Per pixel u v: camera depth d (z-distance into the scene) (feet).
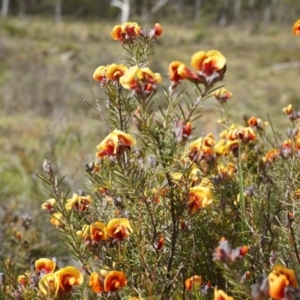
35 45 29.45
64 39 34.76
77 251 3.05
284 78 26.14
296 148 3.25
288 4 65.92
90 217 3.17
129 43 3.09
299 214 3.14
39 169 7.25
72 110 13.79
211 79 2.80
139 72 2.84
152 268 3.01
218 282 3.11
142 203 2.99
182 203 2.96
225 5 63.52
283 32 52.39
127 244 3.08
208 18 59.93
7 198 6.52
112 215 3.17
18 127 12.21
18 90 15.40
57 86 16.49
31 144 10.11
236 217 3.21
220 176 3.15
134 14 54.90
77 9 53.47
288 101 18.58
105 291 2.89
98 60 24.98
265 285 2.66
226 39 44.19
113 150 2.91
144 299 2.93
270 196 3.34
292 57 32.71
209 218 3.17
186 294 3.03
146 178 2.98
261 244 3.04
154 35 3.08
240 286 2.69
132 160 2.99
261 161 3.39
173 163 2.92
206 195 2.98
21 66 20.85
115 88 3.02
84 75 19.10
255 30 51.13
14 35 32.86
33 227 4.72
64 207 3.08
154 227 2.98
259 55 34.30
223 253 2.68
